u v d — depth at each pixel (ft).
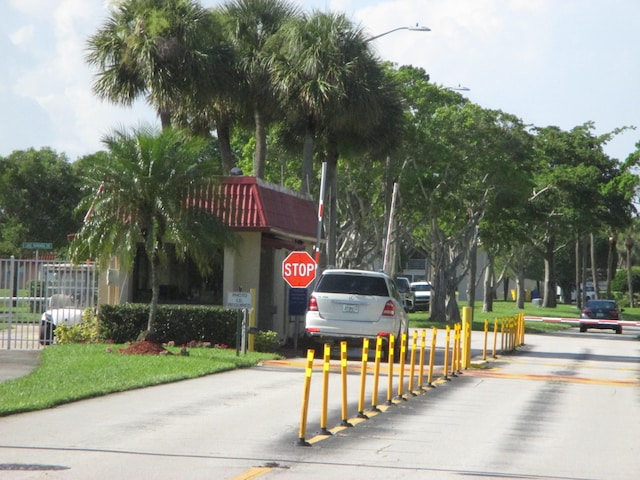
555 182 289.53
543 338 208.44
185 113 166.50
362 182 230.48
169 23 146.00
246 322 113.39
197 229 104.83
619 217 313.73
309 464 48.42
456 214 244.22
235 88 157.58
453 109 220.84
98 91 149.69
